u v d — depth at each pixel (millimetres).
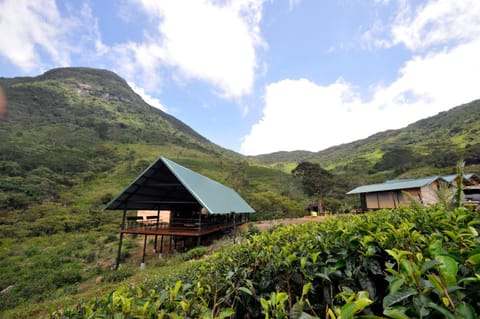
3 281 11617
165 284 1942
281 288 1590
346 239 1641
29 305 8211
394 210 2643
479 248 961
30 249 17406
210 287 1626
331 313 817
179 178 11609
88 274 12219
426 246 1285
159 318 1147
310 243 1815
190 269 2596
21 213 25766
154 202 14453
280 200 30859
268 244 2092
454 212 1685
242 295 1647
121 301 1305
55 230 22812
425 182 15844
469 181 16484
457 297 789
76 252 16281
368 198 20766
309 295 1522
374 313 1359
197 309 1256
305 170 38875
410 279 903
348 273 1402
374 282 1410
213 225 16297
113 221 26875
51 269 13219
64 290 9883
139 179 12359
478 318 667
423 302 792
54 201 30250
